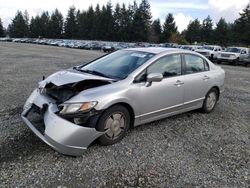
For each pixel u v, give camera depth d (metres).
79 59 22.70
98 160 4.17
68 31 114.69
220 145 5.03
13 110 6.21
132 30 95.44
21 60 19.25
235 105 7.93
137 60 5.28
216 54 27.95
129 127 4.95
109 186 3.60
